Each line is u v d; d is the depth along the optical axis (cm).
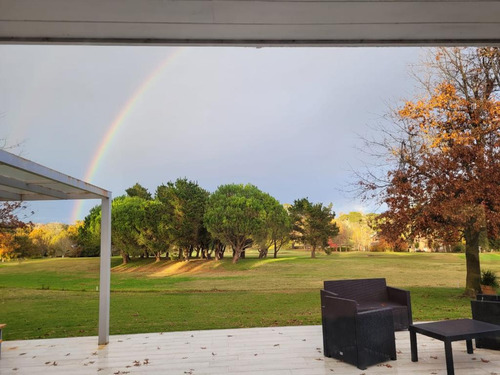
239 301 857
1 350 506
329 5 162
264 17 172
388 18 176
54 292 888
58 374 400
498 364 379
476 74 1003
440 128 983
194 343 515
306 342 500
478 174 888
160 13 166
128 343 529
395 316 490
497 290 833
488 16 175
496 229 848
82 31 183
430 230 907
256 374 377
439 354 422
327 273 940
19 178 424
